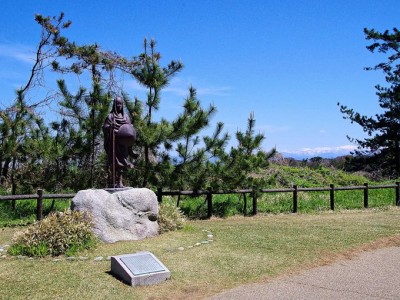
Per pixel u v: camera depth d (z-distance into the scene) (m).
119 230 10.15
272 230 11.96
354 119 33.53
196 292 6.86
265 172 25.36
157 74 14.58
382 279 7.39
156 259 7.70
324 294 6.64
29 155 15.21
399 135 32.22
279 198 18.73
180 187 15.03
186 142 14.95
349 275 7.65
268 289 6.91
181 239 10.43
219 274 7.71
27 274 7.55
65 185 15.27
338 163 39.06
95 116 14.58
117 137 11.09
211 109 14.99
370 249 9.70
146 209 10.72
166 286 7.11
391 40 32.53
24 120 15.59
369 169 36.66
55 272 7.66
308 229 12.14
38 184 15.20
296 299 6.43
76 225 9.27
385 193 20.95
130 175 14.83
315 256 8.98
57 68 19.66
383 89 32.59
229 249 9.47
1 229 12.17
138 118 14.16
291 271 7.92
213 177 15.34
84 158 15.48
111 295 6.63
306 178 26.22
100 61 19.66
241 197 17.75
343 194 20.45
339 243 10.18
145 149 14.74
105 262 8.29
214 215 15.57
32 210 14.93
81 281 7.20
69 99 14.80
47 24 19.17
